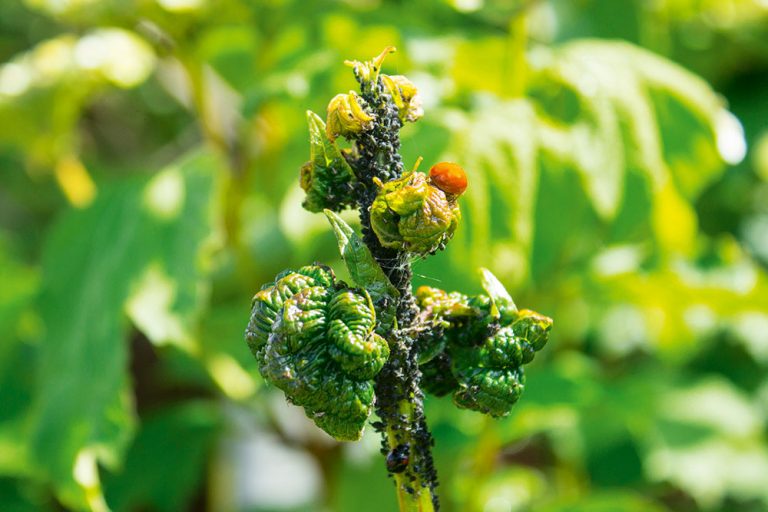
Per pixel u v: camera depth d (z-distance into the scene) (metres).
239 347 0.62
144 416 0.79
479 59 0.62
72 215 0.62
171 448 0.71
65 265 0.60
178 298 0.55
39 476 0.64
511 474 0.85
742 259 0.73
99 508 0.53
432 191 0.39
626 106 0.57
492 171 0.53
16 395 0.73
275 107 0.62
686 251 0.62
